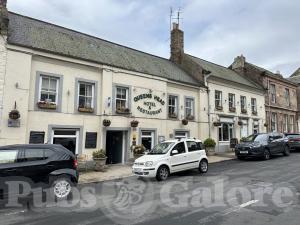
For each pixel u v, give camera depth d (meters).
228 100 24.22
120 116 16.06
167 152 11.96
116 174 12.97
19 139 12.19
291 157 18.80
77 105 14.56
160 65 20.95
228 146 23.48
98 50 17.03
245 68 30.03
